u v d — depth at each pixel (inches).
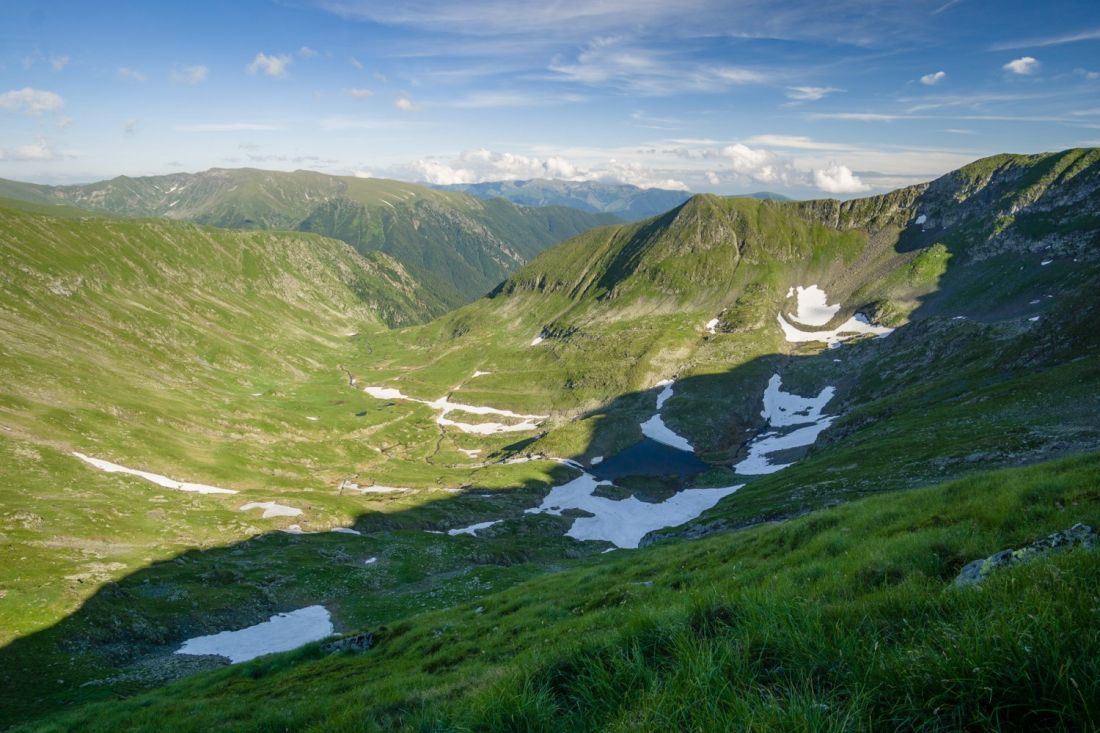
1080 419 2464.3
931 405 4389.8
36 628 2273.6
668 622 403.5
